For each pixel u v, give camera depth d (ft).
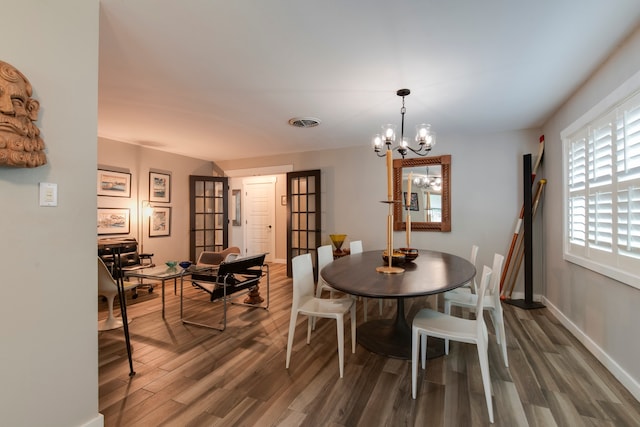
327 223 17.28
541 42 6.59
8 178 4.25
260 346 8.80
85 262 5.12
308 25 6.00
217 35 6.33
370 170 16.26
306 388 6.68
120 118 11.66
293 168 18.31
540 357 8.03
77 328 5.01
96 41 5.25
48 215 4.67
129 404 6.13
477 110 10.84
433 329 6.37
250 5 5.41
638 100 6.28
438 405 6.07
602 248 7.77
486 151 13.88
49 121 4.64
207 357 8.14
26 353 4.43
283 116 11.44
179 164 18.62
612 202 7.30
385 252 9.43
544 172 12.53
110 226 14.99
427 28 6.10
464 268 8.20
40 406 4.56
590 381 6.88
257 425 5.52
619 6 5.43
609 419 5.62
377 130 13.33
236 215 25.48
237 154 18.67
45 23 4.60
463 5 5.42
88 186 5.16
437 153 14.67
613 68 7.02
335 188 17.08
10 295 4.27
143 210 16.46
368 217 16.31
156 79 8.33
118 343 9.05
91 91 5.19
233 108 10.57
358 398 6.32
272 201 24.64
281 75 8.12
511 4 5.40
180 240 18.56
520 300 12.94
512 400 6.20
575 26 6.02
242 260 11.09
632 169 6.52
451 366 7.63
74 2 4.97
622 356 6.82
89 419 5.15
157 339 9.33
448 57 7.21
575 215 9.57
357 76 8.17
